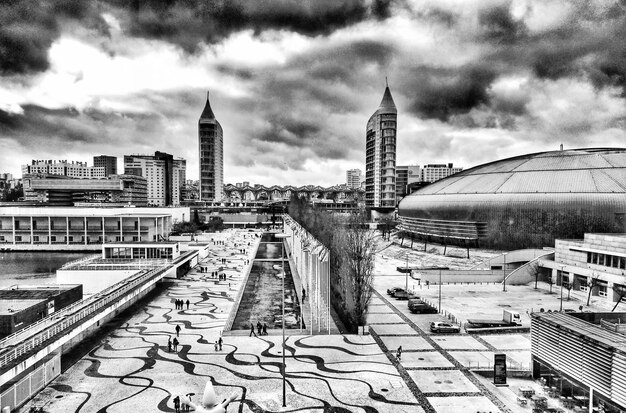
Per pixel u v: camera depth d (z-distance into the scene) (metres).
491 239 113.94
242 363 42.09
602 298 73.38
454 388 36.66
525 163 128.75
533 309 65.94
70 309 47.22
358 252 56.66
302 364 41.91
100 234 140.25
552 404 33.22
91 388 36.22
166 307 65.31
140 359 43.03
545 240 108.00
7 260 120.19
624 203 101.12
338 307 64.56
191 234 171.00
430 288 82.88
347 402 33.88
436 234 130.00
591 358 30.64
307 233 85.31
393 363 42.44
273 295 74.75
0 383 28.75
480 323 55.19
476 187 125.69
